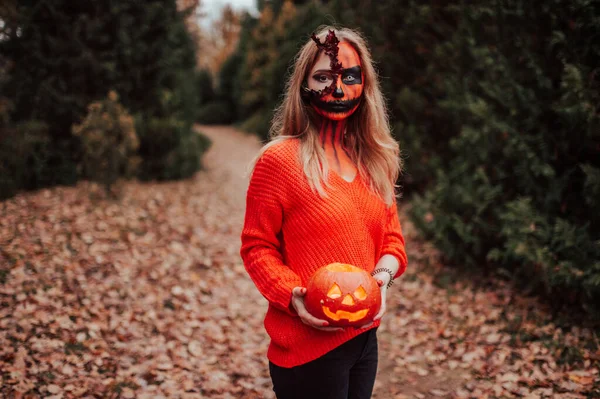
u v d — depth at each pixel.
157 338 3.89
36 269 4.66
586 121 3.80
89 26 8.26
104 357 3.48
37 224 5.95
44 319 3.81
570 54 4.02
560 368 3.42
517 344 3.81
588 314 4.02
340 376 1.69
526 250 4.04
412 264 5.71
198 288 4.99
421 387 3.45
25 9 7.87
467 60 5.61
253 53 22.31
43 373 3.15
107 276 4.84
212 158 13.98
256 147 17.72
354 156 1.88
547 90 4.29
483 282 5.00
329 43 1.76
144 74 9.55
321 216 1.68
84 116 8.45
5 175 7.07
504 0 4.58
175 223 6.93
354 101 1.81
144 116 9.77
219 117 26.30
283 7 21.22
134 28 9.23
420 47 7.30
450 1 6.94
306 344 1.68
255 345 4.00
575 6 3.91
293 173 1.70
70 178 8.12
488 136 4.76
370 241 1.80
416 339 4.13
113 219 6.56
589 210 4.06
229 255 6.09
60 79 8.20
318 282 1.57
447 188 5.26
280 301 1.65
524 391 3.21
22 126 7.62
